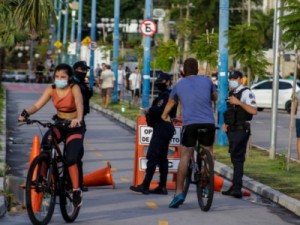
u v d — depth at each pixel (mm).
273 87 39000
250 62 42656
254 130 59938
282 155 37812
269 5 152000
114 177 31859
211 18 130250
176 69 75938
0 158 33656
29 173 19906
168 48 75938
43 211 20516
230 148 27734
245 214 24219
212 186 23906
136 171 28438
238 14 140625
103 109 76500
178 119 27344
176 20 132125
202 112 23969
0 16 27750
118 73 94500
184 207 24891
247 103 27250
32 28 27016
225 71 43406
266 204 26656
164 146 27359
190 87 24062
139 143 28531
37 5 26453
